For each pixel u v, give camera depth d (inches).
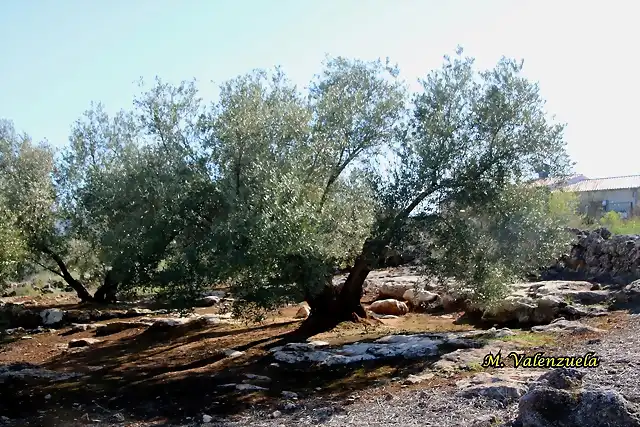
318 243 505.7
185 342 665.6
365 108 648.4
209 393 446.0
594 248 815.1
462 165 589.9
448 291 734.5
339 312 680.4
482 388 346.9
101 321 881.5
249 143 550.0
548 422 244.7
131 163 639.1
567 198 1008.9
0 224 736.3
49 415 408.5
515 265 584.7
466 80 612.7
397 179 588.4
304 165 577.3
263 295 511.2
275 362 522.0
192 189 553.6
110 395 457.4
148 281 553.6
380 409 352.8
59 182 1003.9
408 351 504.1
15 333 813.2
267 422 358.3
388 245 587.5
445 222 598.9
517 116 594.2
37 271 1117.1
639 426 233.8
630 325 525.3
